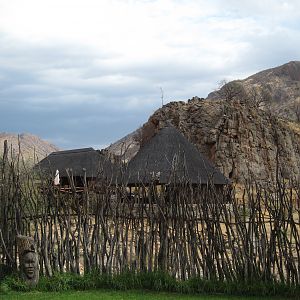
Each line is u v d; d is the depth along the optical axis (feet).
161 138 85.61
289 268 32.27
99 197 34.99
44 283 32.96
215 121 149.69
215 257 33.47
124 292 32.37
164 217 34.32
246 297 31.50
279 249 32.63
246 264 32.96
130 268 34.40
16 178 35.53
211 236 33.65
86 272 34.30
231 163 135.23
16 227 34.53
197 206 34.24
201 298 30.89
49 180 36.11
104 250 34.58
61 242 34.71
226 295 31.99
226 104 153.58
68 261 34.58
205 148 143.43
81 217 34.96
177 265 33.86
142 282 33.60
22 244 32.99
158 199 34.96
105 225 34.86
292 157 143.54
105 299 30.27
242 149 138.21
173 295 31.76
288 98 417.90
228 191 39.14
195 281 33.06
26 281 32.73
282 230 36.35
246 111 147.13
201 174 79.82
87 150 100.32
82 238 36.11
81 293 31.91
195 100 170.09
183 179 36.11
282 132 147.95
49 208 34.96
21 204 35.14
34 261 32.91
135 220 34.81
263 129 144.05
